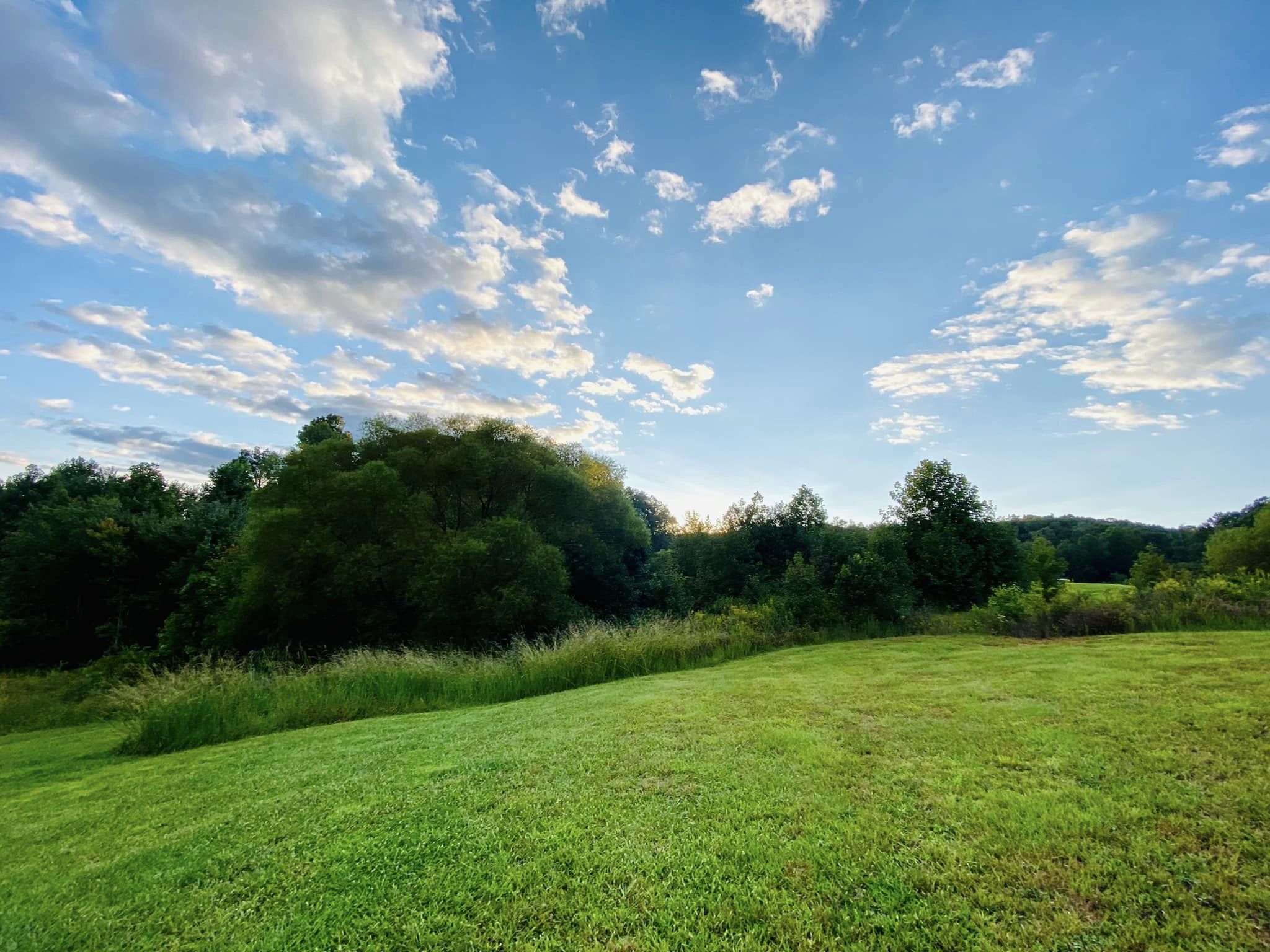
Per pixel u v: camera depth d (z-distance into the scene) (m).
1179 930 2.17
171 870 3.46
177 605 26.58
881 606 14.69
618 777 4.40
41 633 26.33
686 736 5.46
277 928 2.74
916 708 5.82
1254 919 2.20
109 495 34.72
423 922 2.67
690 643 12.27
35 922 2.99
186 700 8.58
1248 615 10.16
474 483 23.53
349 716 9.12
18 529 32.81
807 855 2.95
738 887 2.72
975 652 9.72
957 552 18.66
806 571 15.78
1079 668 7.14
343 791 4.63
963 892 2.53
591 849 3.22
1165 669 6.59
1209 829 2.86
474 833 3.57
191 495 40.09
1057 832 2.95
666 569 26.02
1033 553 22.72
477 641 18.39
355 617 19.64
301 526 19.28
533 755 5.20
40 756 8.01
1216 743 3.97
